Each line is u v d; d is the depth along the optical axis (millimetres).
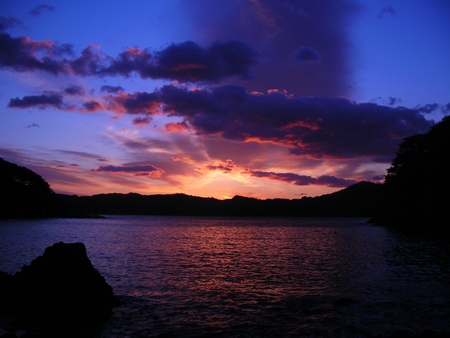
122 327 11500
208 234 63031
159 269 22438
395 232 63406
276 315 12672
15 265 22062
